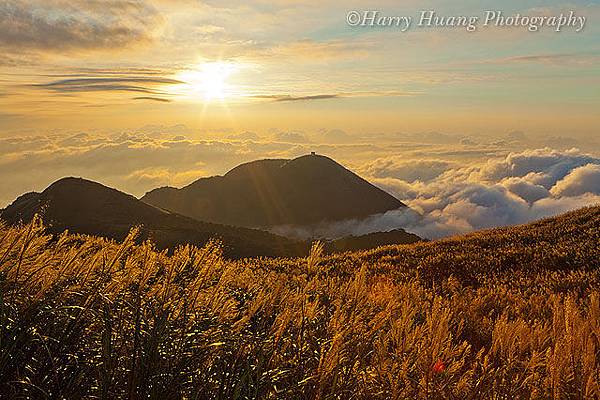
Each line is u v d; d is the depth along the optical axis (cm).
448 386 278
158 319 248
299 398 256
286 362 273
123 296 274
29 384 210
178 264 297
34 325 240
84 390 231
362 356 297
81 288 268
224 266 327
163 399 231
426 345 291
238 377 252
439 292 1280
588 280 1410
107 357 230
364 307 385
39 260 280
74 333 250
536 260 1870
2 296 235
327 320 341
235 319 327
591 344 303
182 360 248
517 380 285
